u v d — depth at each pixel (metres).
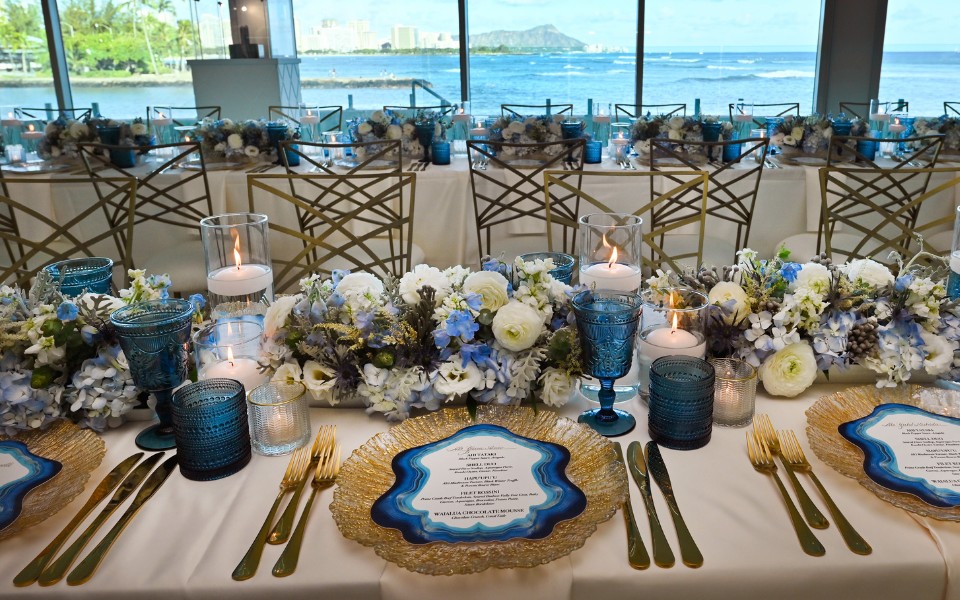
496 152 3.35
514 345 0.95
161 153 3.68
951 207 3.12
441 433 0.90
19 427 0.92
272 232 3.04
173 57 5.84
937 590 0.68
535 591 0.66
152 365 0.88
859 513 0.75
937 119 3.61
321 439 0.90
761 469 0.84
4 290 1.04
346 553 0.71
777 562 0.68
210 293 1.42
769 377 1.00
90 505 0.79
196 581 0.67
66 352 0.97
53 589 0.67
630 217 1.31
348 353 0.97
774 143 3.34
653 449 0.87
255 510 0.78
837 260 2.88
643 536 0.73
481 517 0.72
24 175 3.27
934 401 0.94
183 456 0.83
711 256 2.76
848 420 0.92
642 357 0.99
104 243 3.08
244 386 0.92
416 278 1.03
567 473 0.80
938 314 1.02
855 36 5.41
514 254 2.92
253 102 4.93
